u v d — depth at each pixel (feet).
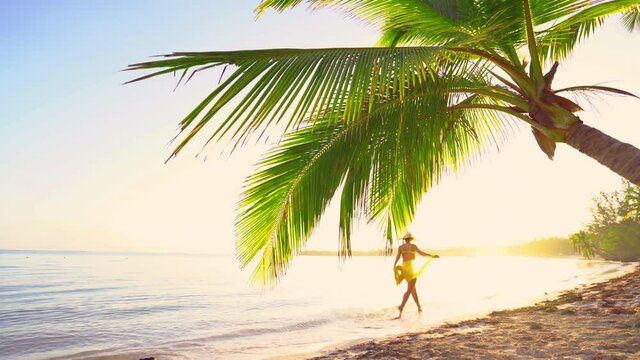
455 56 12.81
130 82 6.86
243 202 12.99
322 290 78.28
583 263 196.65
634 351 11.51
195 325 36.45
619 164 9.43
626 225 195.00
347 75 8.70
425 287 75.66
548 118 10.57
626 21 26.71
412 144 12.40
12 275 148.97
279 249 13.74
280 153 12.93
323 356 16.90
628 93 9.86
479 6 12.94
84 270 199.93
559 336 14.88
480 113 16.76
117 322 39.27
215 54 7.60
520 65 11.89
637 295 26.30
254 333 30.32
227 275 164.66
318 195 12.97
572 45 16.61
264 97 8.09
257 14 11.87
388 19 14.56
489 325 20.94
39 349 27.48
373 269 247.91
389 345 17.66
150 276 150.71
